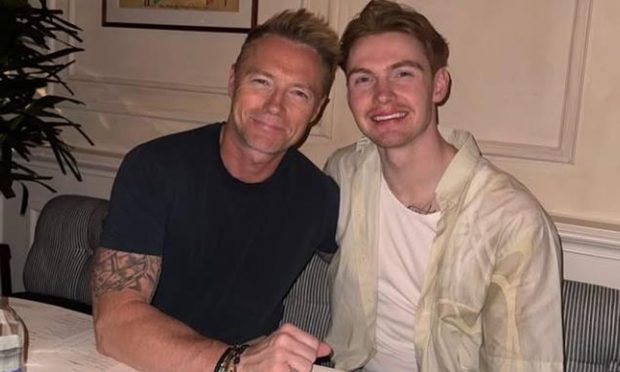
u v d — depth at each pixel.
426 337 1.59
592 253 1.97
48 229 2.29
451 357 1.57
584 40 1.93
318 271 1.99
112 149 2.74
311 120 1.60
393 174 1.62
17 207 2.94
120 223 1.44
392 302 1.67
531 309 1.47
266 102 1.49
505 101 2.06
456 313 1.55
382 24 1.55
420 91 1.54
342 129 2.29
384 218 1.66
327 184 1.68
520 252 1.48
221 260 1.56
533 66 2.01
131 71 2.68
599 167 1.97
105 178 2.71
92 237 2.20
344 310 1.74
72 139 2.83
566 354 1.73
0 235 2.98
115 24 2.66
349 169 1.73
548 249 1.50
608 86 1.93
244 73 1.51
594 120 1.96
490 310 1.50
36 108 2.42
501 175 1.57
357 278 1.69
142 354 1.24
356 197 1.69
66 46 2.78
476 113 2.10
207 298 1.56
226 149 1.54
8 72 2.70
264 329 1.63
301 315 2.01
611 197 1.97
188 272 1.54
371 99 1.55
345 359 1.73
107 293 1.37
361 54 1.56
